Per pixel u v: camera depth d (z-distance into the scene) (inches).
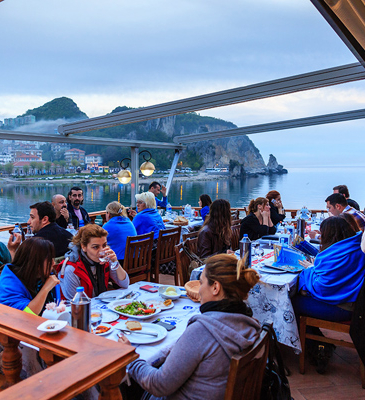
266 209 170.4
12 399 32.9
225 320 52.2
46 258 75.7
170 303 82.7
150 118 219.0
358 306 93.5
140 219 172.2
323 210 265.3
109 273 94.5
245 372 49.6
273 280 103.7
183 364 50.4
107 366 39.1
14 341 52.0
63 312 64.2
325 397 92.6
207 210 214.8
